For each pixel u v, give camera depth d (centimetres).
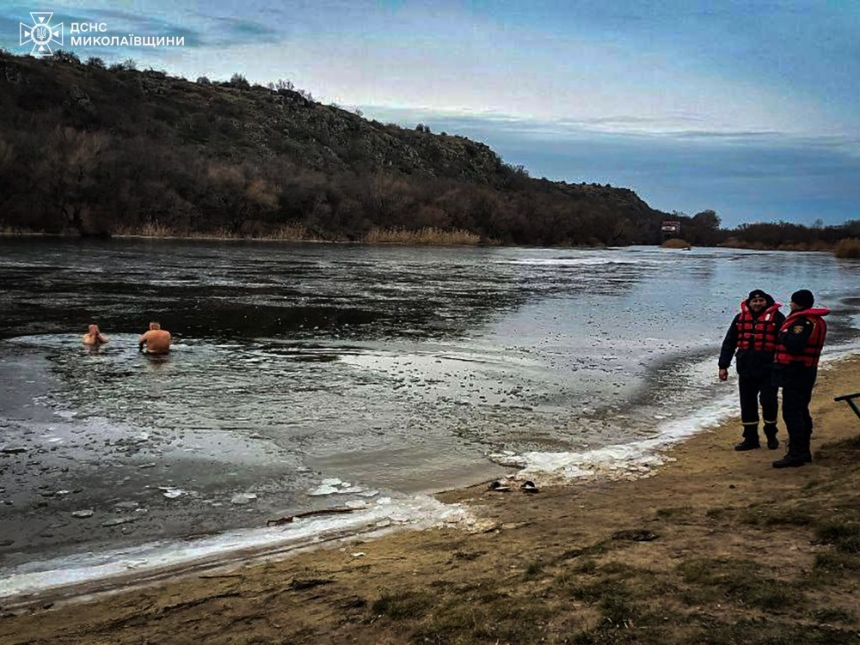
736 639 338
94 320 1725
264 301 2225
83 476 718
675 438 917
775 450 824
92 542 573
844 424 922
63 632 420
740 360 833
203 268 3341
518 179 13688
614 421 1002
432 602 418
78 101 8069
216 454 798
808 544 460
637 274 4431
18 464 744
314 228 7062
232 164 7525
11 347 1360
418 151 12612
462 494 698
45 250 4056
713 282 3912
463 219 8562
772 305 821
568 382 1240
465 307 2295
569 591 408
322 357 1376
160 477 723
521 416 1003
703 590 395
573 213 10394
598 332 1867
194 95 10506
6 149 5403
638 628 357
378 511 645
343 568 505
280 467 764
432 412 1004
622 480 734
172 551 554
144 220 6112
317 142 10681
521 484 723
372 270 3750
